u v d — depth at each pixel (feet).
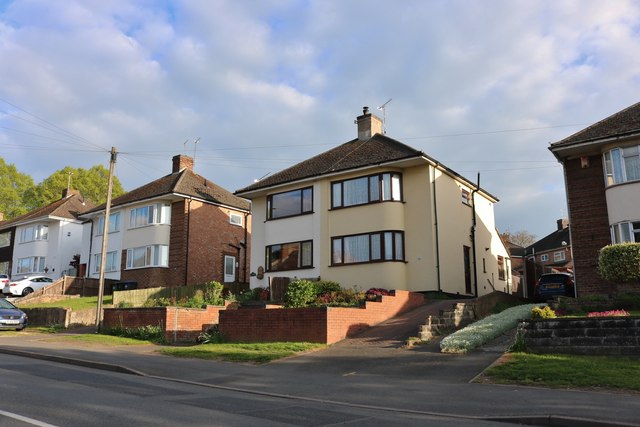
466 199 95.04
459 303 61.67
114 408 27.86
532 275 109.91
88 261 134.51
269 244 95.96
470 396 31.73
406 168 85.25
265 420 25.84
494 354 43.98
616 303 55.11
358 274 83.30
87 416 25.71
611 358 39.83
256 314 59.82
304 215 92.02
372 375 40.16
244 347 54.80
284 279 80.48
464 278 88.58
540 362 38.93
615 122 69.77
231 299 84.79
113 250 125.90
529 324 44.73
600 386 32.48
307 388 36.04
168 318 66.74
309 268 89.10
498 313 61.93
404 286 81.15
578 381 33.37
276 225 95.66
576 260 69.67
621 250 57.82
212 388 36.83
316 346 52.65
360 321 58.95
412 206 83.56
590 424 24.77
